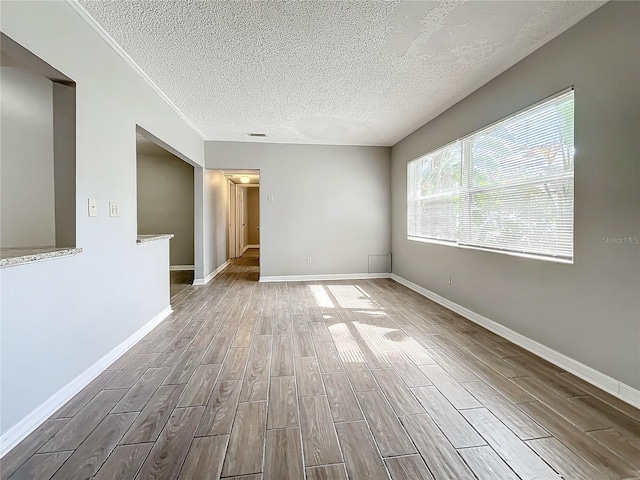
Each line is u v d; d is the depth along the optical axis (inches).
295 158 210.1
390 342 104.4
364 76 111.4
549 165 89.4
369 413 65.6
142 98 110.4
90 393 73.5
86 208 79.4
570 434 58.6
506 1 72.7
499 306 110.8
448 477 49.1
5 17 56.3
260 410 66.7
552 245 88.8
